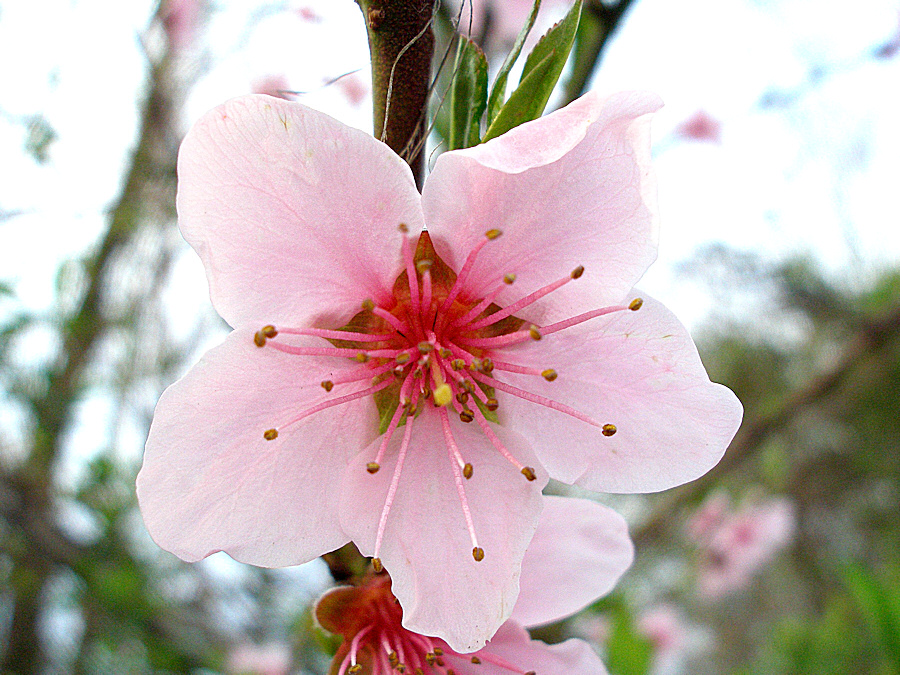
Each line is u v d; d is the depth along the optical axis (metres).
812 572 0.51
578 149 0.07
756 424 0.25
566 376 0.08
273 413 0.08
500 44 0.13
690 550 0.30
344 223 0.08
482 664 0.09
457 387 0.08
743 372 0.47
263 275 0.08
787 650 0.27
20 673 0.28
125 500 0.25
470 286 0.08
